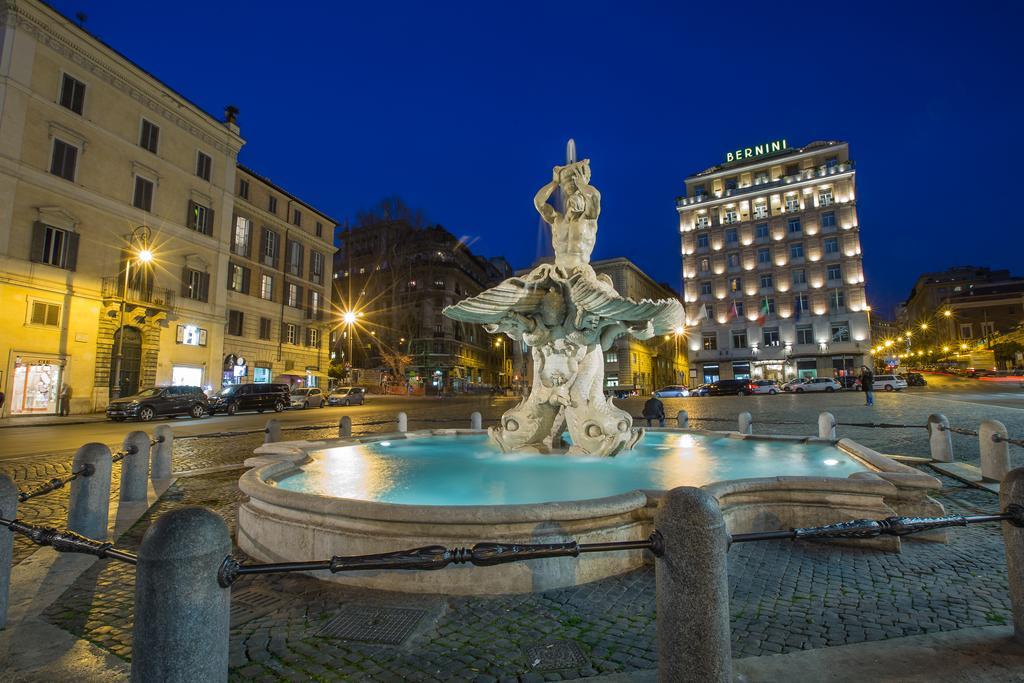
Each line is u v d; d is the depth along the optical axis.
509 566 3.53
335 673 2.63
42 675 2.61
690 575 2.13
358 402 38.94
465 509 3.54
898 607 3.25
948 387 42.47
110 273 26.62
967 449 10.23
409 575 3.58
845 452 7.10
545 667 2.63
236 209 36.91
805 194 55.94
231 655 2.81
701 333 59.06
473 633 3.01
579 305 7.05
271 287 39.81
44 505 6.55
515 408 7.88
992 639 2.77
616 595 3.48
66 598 3.63
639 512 4.01
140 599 1.98
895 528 2.44
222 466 9.43
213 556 2.06
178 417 23.98
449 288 61.69
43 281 23.86
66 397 24.23
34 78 23.75
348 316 47.25
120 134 27.42
